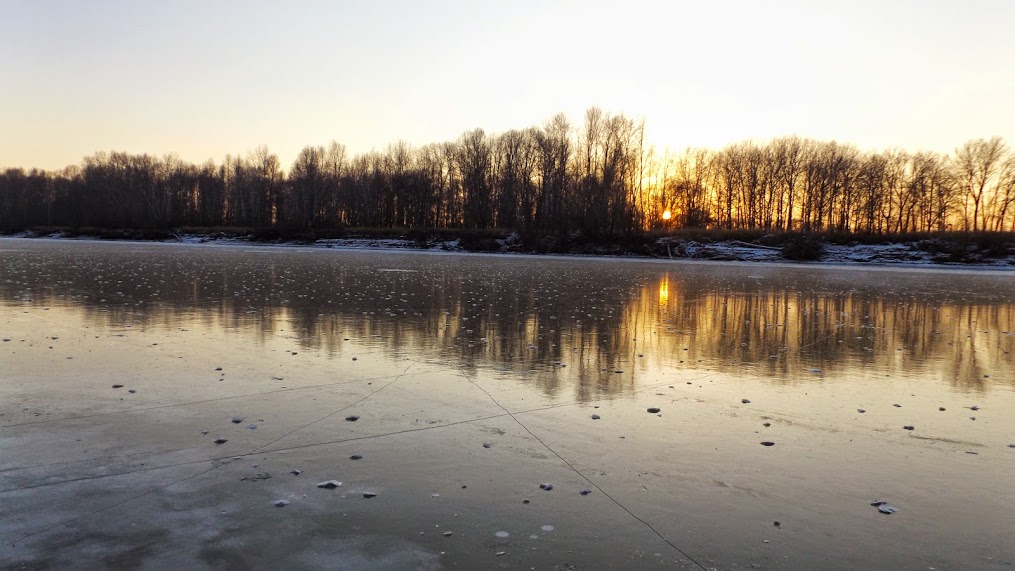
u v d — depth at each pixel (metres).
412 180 90.56
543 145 76.19
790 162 82.69
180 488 5.22
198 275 24.89
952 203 75.12
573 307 17.50
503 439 6.52
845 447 6.50
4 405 7.29
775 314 17.05
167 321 13.34
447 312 15.79
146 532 4.52
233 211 102.25
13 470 5.50
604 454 6.16
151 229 85.31
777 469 5.88
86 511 4.80
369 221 91.25
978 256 52.16
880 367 10.44
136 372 8.90
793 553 4.41
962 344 12.80
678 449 6.34
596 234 62.06
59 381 8.34
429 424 6.95
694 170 91.69
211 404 7.47
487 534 4.57
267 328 12.75
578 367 9.92
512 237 65.50
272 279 24.02
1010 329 14.98
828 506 5.14
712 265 47.41
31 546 4.30
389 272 29.97
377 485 5.36
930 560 4.35
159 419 6.90
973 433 7.01
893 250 55.88
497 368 9.70
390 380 8.80
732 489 5.43
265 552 4.29
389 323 13.81
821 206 79.69
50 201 104.50
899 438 6.80
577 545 4.44
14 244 60.12
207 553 4.25
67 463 5.68
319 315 14.70
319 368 9.40
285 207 97.94
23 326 12.34
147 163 105.81
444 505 5.02
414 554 4.29
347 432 6.62
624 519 4.85
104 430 6.52
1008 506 5.19
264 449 6.10
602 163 73.00
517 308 16.98
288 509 4.89
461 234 67.94
